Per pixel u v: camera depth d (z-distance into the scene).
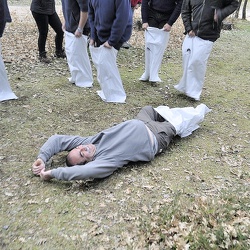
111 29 4.52
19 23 9.46
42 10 5.85
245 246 2.45
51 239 2.57
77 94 5.15
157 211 2.87
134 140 3.39
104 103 4.91
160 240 2.57
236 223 2.69
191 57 4.89
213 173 3.46
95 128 4.22
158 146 3.60
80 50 5.22
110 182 3.24
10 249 2.47
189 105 5.07
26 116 4.38
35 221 2.73
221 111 4.93
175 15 5.21
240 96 5.55
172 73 6.46
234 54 8.23
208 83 6.09
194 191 3.16
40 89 5.20
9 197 2.98
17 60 6.30
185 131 4.02
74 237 2.60
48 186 3.14
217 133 4.27
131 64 6.83
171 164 3.57
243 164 3.64
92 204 2.94
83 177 3.11
